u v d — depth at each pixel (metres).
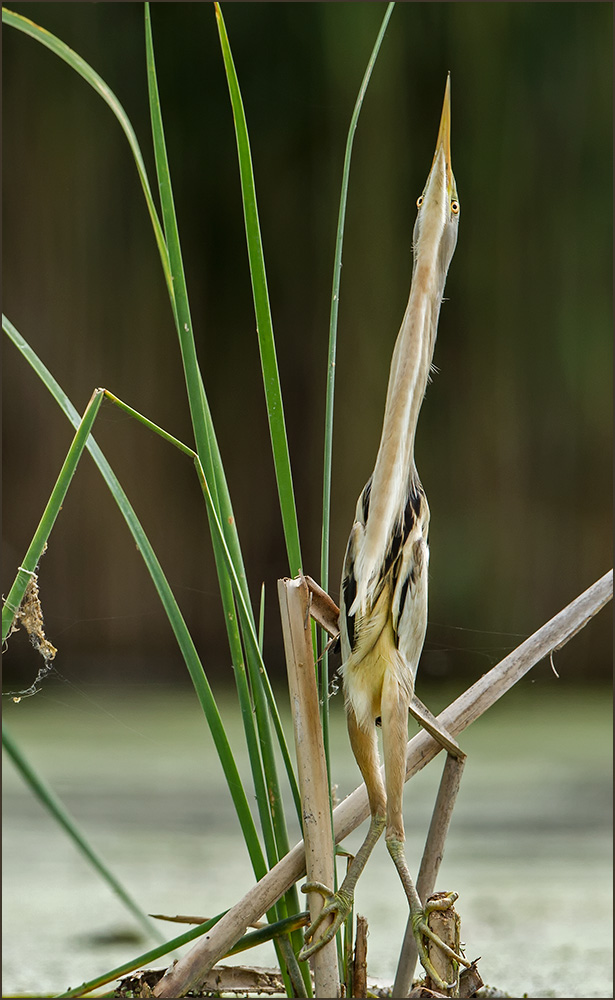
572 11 6.38
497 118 6.58
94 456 2.53
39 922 2.89
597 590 2.54
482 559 6.54
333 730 4.49
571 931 2.84
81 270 6.57
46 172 6.52
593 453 6.53
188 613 6.40
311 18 6.53
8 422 6.31
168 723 4.97
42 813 3.69
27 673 6.10
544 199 6.55
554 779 4.09
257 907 2.48
